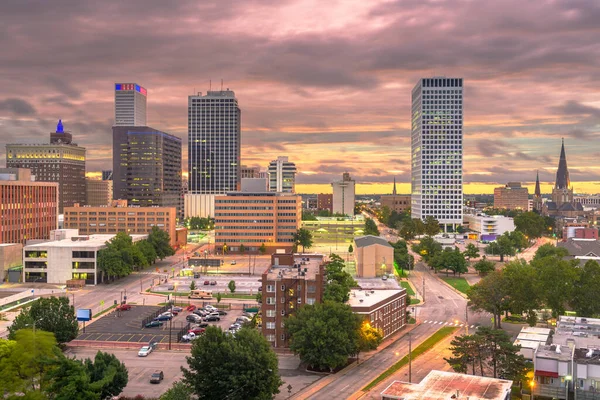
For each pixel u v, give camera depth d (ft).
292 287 487.61
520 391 383.24
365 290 574.15
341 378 414.62
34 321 438.81
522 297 544.21
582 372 354.54
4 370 307.17
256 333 372.79
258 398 345.10
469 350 387.96
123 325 563.48
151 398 362.53
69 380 304.91
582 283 566.36
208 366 351.67
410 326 574.15
